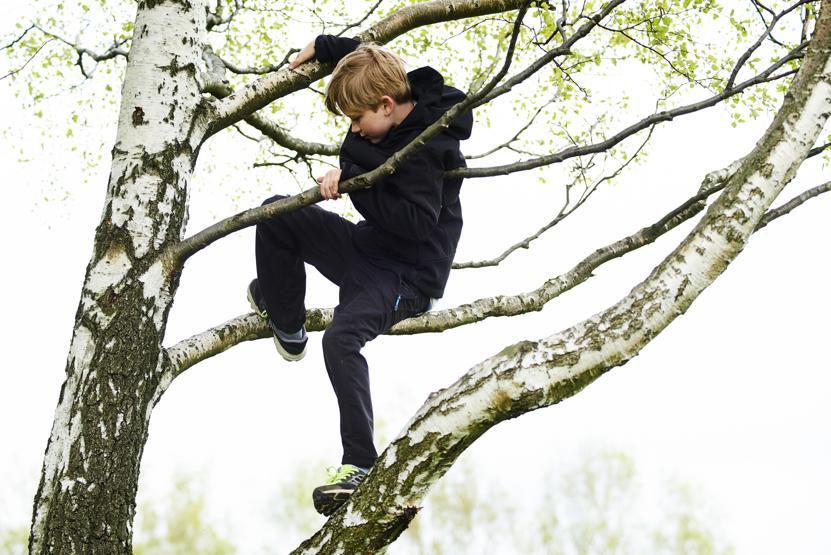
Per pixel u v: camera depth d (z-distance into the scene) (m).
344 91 3.46
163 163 3.81
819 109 2.62
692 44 5.77
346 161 3.43
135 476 3.56
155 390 3.71
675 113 3.12
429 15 4.43
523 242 4.86
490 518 21.78
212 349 4.07
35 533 3.41
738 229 2.58
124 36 6.97
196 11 4.06
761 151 2.64
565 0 3.23
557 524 22.19
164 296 3.71
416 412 2.75
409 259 3.58
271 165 6.26
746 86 3.14
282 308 3.98
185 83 3.95
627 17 5.77
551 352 2.62
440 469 2.71
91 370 3.54
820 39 2.70
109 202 3.76
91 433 3.47
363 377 3.29
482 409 2.62
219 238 3.62
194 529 19.64
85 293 3.66
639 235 4.03
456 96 3.60
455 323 4.50
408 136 3.42
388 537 2.77
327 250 3.68
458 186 3.73
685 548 22.19
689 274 2.58
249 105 4.09
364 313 3.42
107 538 3.41
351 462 3.16
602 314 2.65
